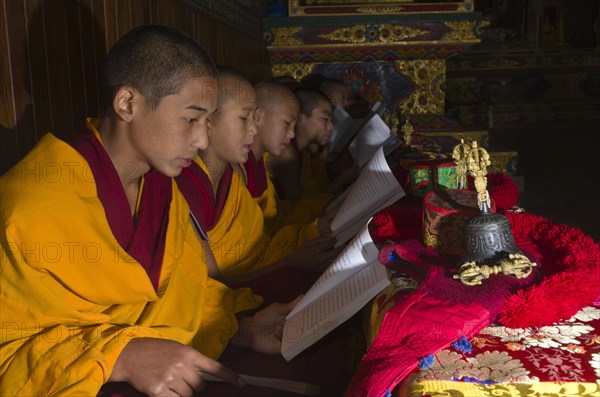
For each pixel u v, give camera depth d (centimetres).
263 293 221
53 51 229
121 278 155
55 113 230
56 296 147
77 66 247
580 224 545
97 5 263
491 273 144
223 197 234
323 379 165
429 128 663
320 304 156
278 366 170
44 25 223
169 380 143
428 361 118
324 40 674
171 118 158
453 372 115
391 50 683
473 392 107
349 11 669
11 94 204
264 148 288
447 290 139
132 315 165
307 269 233
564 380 111
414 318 129
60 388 138
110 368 142
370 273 158
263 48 761
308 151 390
